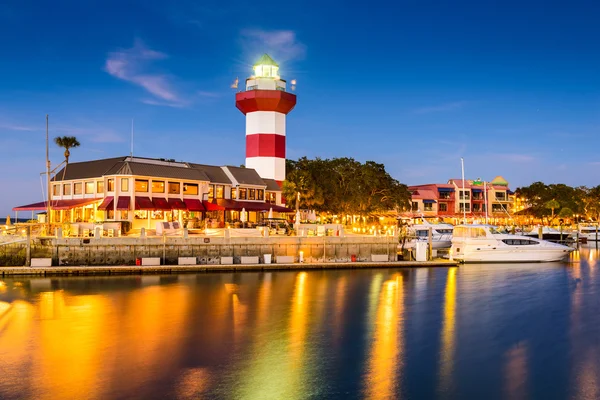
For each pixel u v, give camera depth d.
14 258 52.09
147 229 61.38
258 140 87.12
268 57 91.44
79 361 22.86
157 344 25.58
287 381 20.70
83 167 72.25
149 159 72.56
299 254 56.53
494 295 40.66
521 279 49.84
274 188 84.69
